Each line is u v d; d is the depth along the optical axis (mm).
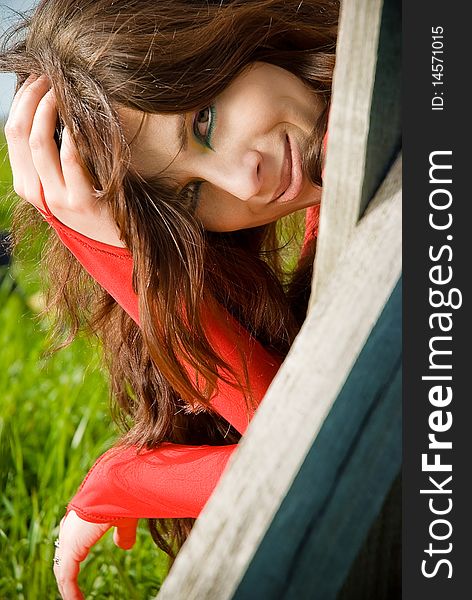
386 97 788
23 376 3002
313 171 1352
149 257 1350
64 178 1396
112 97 1322
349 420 726
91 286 1752
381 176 810
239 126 1318
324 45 1448
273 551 714
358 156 790
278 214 1419
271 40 1402
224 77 1319
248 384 1452
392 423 734
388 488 729
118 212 1334
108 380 1957
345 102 794
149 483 1527
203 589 724
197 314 1387
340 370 735
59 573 1721
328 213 814
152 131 1319
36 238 1846
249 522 721
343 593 749
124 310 1633
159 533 1891
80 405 2826
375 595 782
